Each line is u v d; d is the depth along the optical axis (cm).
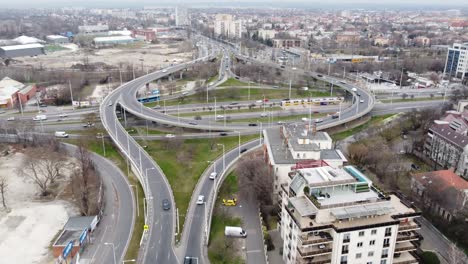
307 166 17350
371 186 15225
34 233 18112
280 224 17588
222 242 16988
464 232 16938
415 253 15425
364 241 13738
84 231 17038
